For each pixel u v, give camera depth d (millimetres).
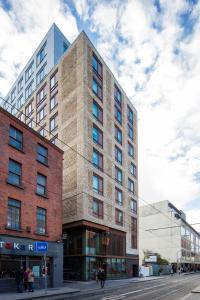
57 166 31688
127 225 49000
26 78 63875
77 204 38062
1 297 19719
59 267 29609
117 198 46625
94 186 40375
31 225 26594
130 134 54875
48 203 29375
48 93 49125
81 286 30109
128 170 52031
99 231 41031
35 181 28047
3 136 24844
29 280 23547
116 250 44406
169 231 88312
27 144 27625
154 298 19922
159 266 66000
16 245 24281
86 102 41125
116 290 26578
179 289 27312
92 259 38312
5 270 23344
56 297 20703
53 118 46344
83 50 42656
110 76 49406
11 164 25500
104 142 44375
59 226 30641
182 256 87312
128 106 55562
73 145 40719
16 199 25328
